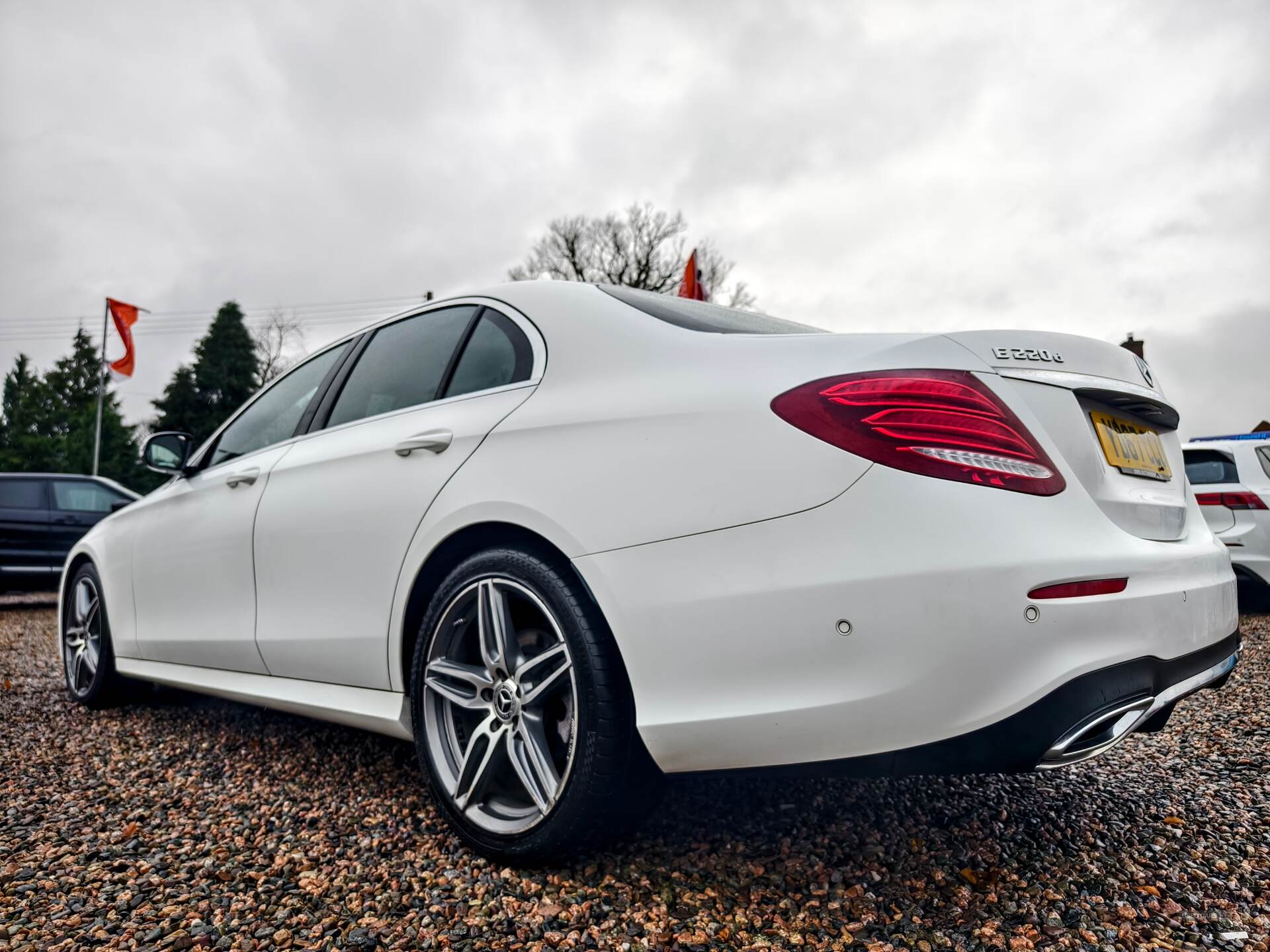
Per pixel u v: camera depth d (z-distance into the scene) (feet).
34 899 5.65
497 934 5.06
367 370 8.29
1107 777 7.88
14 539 29.99
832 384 4.95
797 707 4.72
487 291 7.43
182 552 9.68
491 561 6.06
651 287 107.45
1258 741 9.07
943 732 4.47
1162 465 6.25
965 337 5.15
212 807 7.43
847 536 4.65
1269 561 19.35
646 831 6.50
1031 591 4.42
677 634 5.07
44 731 10.49
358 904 5.49
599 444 5.61
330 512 7.43
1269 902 5.36
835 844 6.28
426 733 6.42
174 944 5.01
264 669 8.45
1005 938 4.93
